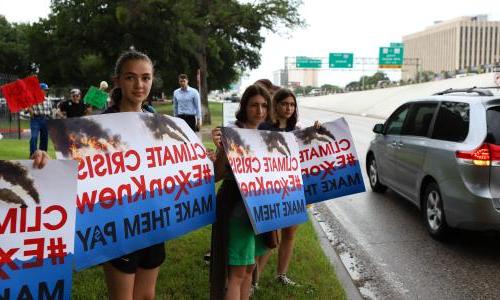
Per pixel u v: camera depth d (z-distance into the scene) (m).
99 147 2.75
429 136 6.52
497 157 5.26
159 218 2.94
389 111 47.88
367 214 7.64
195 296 3.98
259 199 3.47
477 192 5.30
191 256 4.92
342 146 4.62
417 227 6.88
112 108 3.02
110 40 35.22
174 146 3.08
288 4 28.81
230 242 3.41
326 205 8.28
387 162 8.19
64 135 2.66
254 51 43.25
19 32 65.19
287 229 4.26
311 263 4.90
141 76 2.93
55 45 38.91
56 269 2.41
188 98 10.58
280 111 4.41
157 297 3.92
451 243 6.12
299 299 4.03
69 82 43.06
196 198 3.17
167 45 34.06
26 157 11.36
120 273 2.80
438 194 6.10
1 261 2.33
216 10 28.38
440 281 4.90
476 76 57.34
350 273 5.11
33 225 2.38
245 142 3.49
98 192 2.71
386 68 56.34
